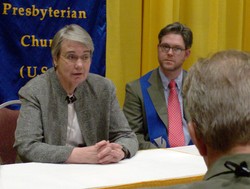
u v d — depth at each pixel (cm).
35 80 232
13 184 158
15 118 257
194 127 90
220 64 88
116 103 246
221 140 85
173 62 294
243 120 84
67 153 195
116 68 343
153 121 292
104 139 240
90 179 165
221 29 390
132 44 353
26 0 312
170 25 301
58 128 228
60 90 231
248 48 411
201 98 87
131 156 207
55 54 230
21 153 209
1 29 306
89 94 238
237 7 399
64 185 156
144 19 355
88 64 231
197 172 178
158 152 219
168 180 166
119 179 166
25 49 314
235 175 82
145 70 357
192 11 369
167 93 298
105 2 335
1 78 308
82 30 231
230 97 85
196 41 371
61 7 323
